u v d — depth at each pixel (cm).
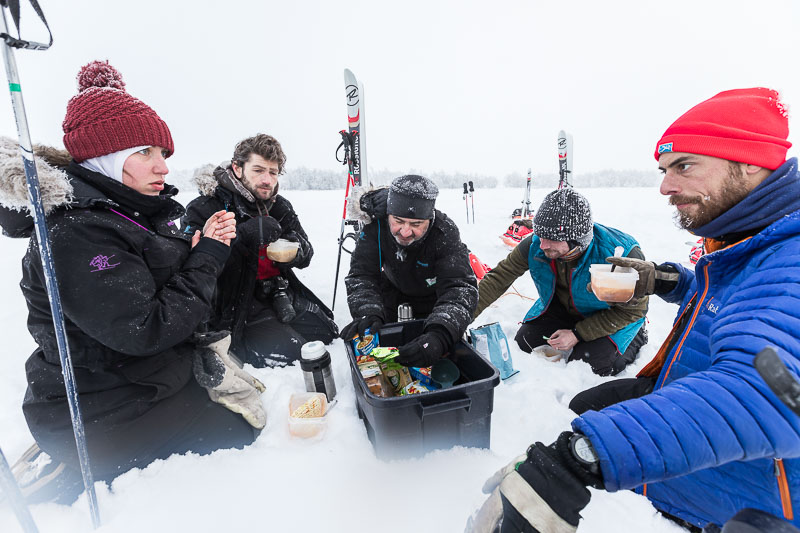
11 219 122
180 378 154
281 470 149
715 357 80
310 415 166
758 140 98
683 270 161
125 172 145
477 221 777
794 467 91
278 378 212
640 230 624
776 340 70
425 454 151
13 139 119
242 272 229
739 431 66
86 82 146
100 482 144
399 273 220
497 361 209
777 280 83
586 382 212
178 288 148
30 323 136
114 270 130
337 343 263
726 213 105
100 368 138
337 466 149
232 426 165
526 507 71
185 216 239
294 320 257
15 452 170
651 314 324
